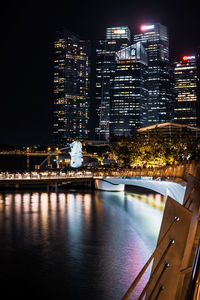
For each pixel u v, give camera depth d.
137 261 20.39
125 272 18.44
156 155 69.19
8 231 28.34
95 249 23.03
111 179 63.81
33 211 39.03
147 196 57.19
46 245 23.95
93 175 67.06
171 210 5.43
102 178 65.38
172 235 5.20
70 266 19.42
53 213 37.84
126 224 31.92
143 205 45.44
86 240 25.55
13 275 17.98
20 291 15.87
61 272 18.44
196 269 4.04
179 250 5.04
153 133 76.00
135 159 74.44
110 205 45.19
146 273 18.16
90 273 18.28
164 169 42.31
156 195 58.78
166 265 5.27
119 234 27.61
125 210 40.78
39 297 15.23
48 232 28.12
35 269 18.94
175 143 71.12
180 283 5.06
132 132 82.12
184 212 5.04
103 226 30.84
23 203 45.94
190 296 3.97
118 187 64.69
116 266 19.44
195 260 4.15
